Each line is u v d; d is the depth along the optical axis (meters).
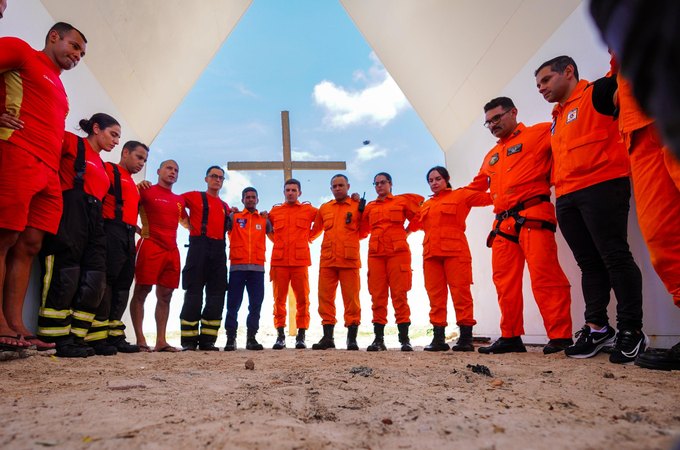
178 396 1.31
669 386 1.40
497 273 3.12
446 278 3.79
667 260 1.75
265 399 1.25
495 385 1.50
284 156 6.57
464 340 3.52
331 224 4.31
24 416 1.03
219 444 0.82
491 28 4.07
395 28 5.52
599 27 0.35
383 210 4.12
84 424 0.95
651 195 1.76
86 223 2.82
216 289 4.21
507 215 3.04
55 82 2.56
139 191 3.77
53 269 2.68
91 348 2.86
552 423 0.95
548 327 2.80
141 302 3.73
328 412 1.10
